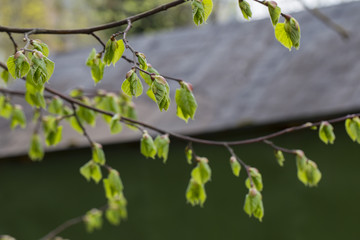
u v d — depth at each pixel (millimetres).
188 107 2531
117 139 9922
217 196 9641
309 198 8969
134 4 19375
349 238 8688
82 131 3746
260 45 11609
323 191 8883
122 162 10383
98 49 14289
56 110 3689
